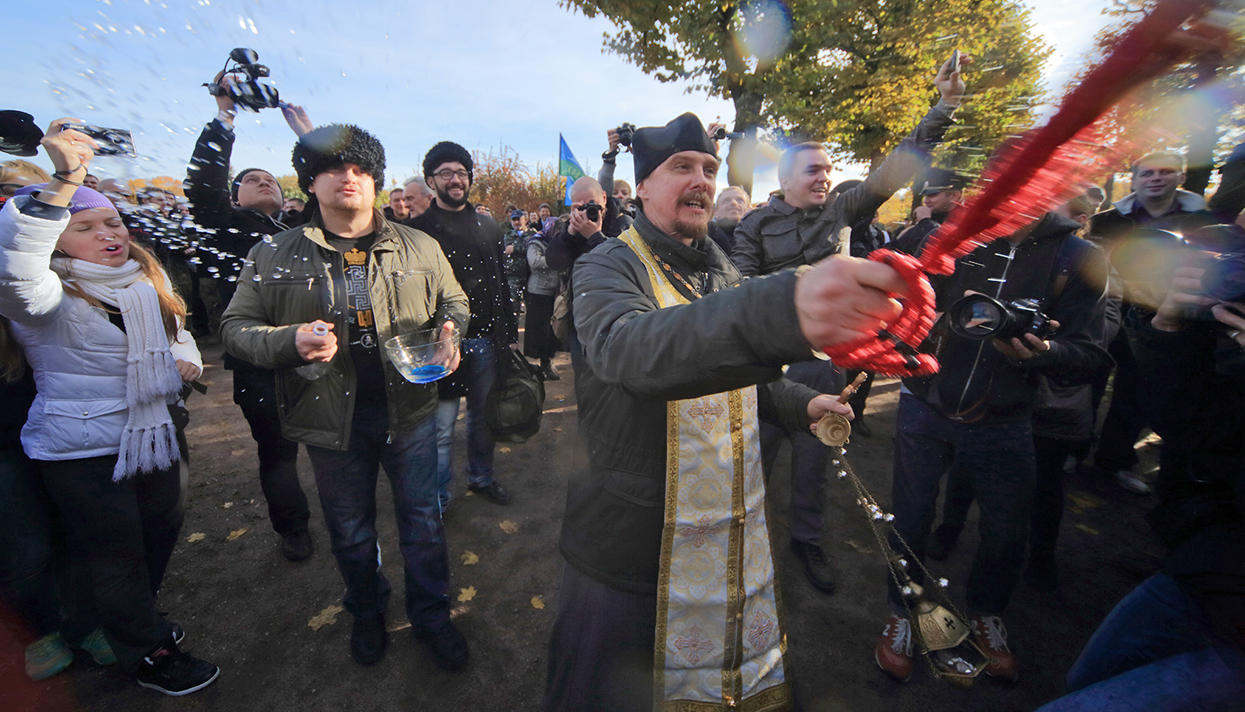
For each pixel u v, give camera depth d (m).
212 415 4.83
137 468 1.93
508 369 3.03
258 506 3.44
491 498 3.55
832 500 3.61
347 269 2.07
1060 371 1.92
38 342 1.79
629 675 1.42
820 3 9.43
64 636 2.22
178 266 3.94
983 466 2.10
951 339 2.06
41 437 1.83
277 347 1.78
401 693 2.23
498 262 3.33
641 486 1.38
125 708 2.13
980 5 5.64
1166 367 1.26
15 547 2.02
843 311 0.60
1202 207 2.60
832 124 10.38
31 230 1.55
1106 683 1.22
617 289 1.19
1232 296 1.13
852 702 2.20
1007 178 0.42
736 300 0.73
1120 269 1.38
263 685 2.25
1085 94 0.34
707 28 9.86
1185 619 1.21
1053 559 2.78
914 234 2.40
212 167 2.53
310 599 2.69
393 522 3.35
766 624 1.49
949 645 1.78
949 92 2.14
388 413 2.13
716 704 1.41
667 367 0.79
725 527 1.40
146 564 2.07
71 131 1.56
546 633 2.54
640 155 1.45
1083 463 4.11
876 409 5.22
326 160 1.97
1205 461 1.21
